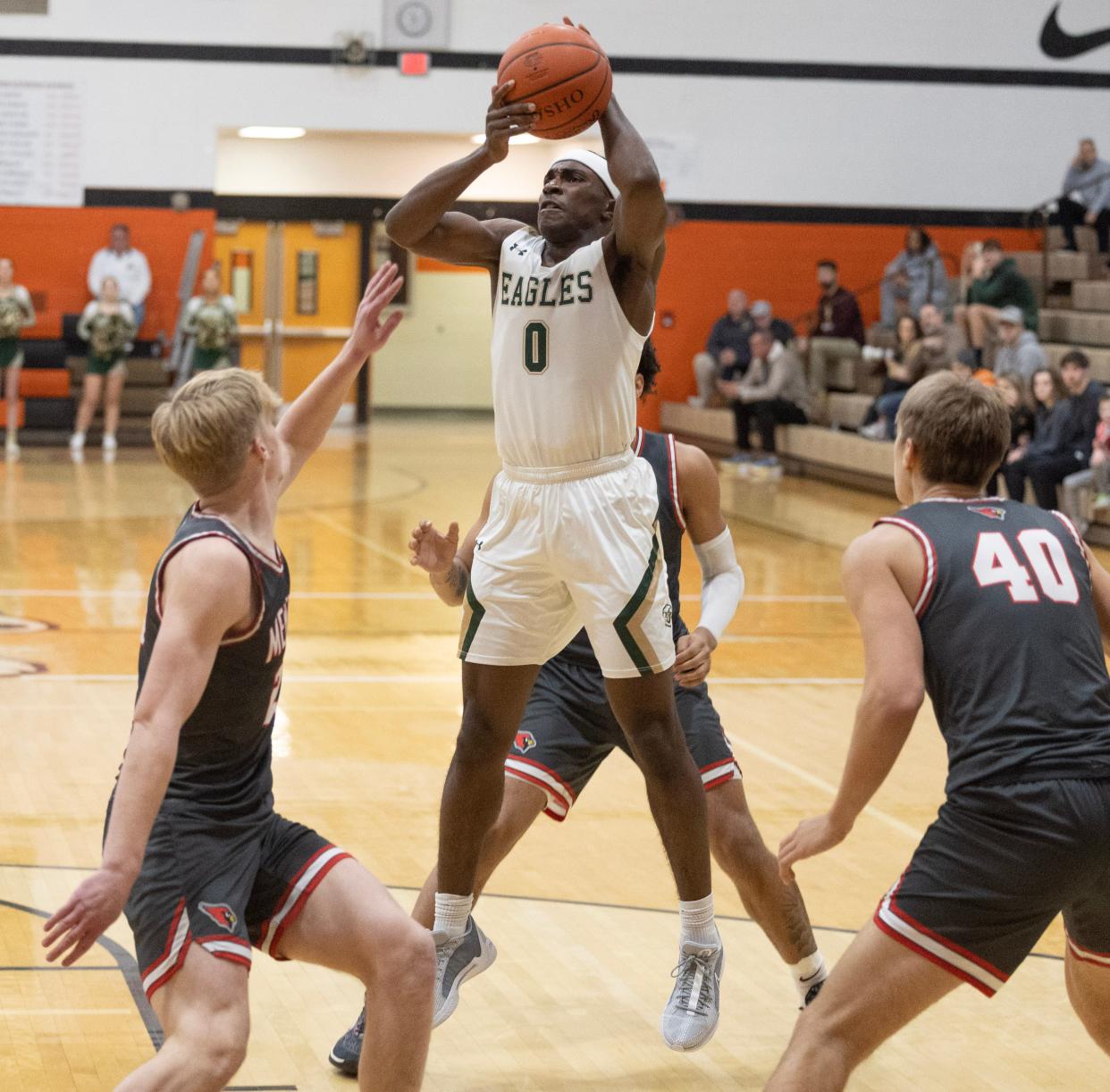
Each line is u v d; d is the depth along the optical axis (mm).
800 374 26250
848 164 29234
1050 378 19406
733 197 29141
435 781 9328
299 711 10922
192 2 27453
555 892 7516
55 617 13641
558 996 6301
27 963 6379
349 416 33500
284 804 8766
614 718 5988
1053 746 4250
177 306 28031
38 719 10445
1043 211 27516
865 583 4484
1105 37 29297
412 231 5133
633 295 5012
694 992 5582
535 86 4988
